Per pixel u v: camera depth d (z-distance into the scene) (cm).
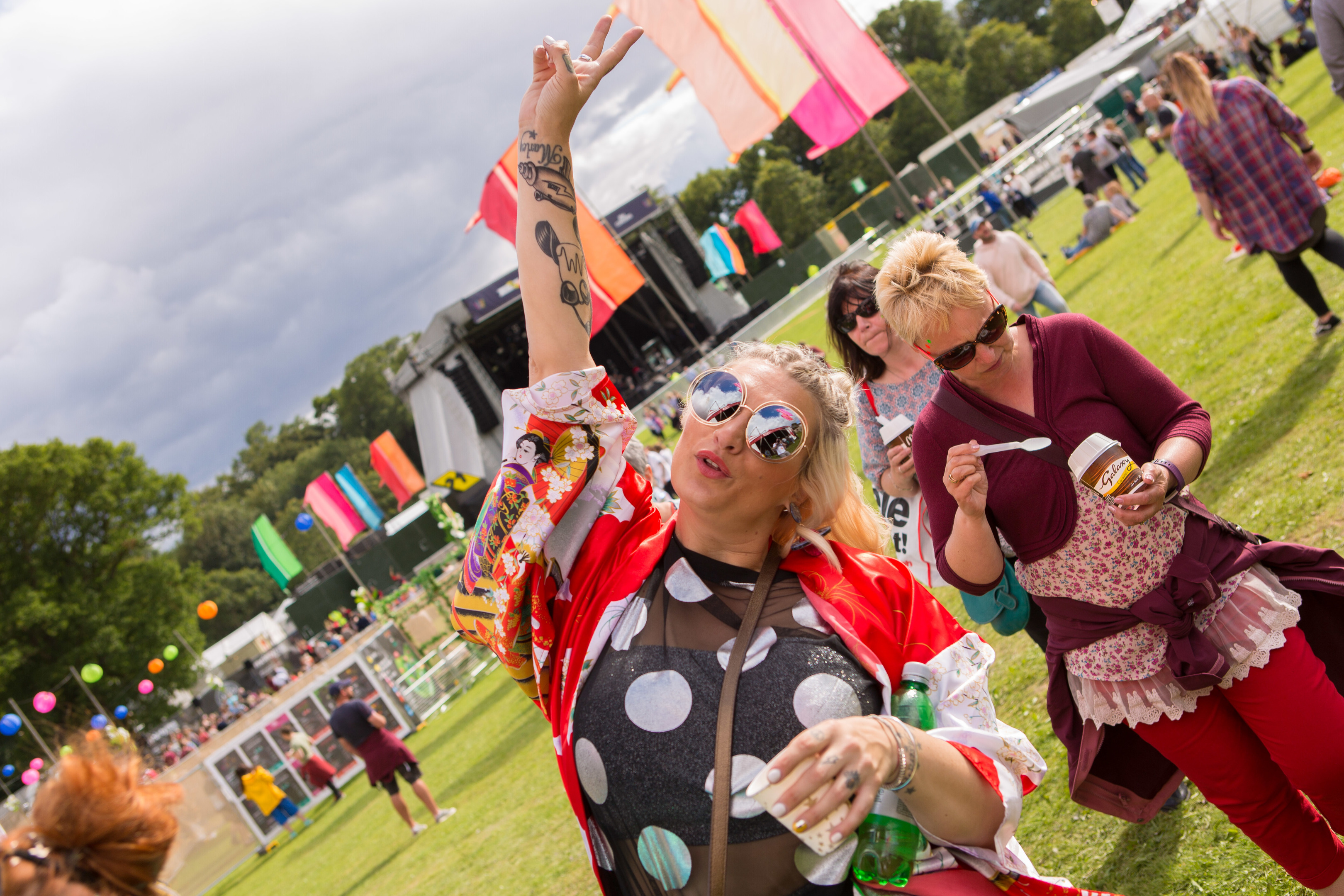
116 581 4462
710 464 156
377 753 884
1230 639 191
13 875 113
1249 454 451
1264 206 495
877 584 160
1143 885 255
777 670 145
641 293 3591
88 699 4194
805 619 152
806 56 1030
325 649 3006
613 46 196
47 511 4422
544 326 184
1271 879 229
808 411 164
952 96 7488
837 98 1098
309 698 1714
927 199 3475
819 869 138
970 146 3941
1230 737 197
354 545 3847
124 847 116
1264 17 2308
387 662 1866
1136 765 219
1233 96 489
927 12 9394
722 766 139
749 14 994
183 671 4391
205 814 1555
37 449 4522
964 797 137
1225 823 259
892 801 139
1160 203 1460
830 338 312
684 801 142
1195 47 2541
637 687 149
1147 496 183
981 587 213
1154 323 797
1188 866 250
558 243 185
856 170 7419
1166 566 195
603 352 4016
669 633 154
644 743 145
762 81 1009
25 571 4316
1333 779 186
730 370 165
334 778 1623
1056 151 2588
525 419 179
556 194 187
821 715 140
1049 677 221
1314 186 495
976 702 152
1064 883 149
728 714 142
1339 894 200
